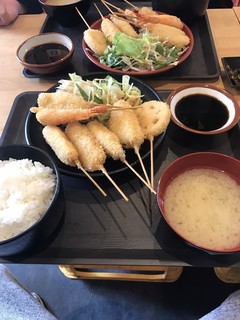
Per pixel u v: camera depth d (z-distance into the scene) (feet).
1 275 1.12
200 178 0.99
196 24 1.75
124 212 1.01
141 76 1.41
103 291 1.65
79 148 1.05
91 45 1.49
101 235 0.96
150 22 1.59
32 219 0.91
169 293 1.61
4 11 1.80
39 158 1.03
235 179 0.99
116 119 1.13
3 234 0.90
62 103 1.18
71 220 1.00
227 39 1.66
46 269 1.74
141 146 1.14
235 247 0.85
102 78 1.37
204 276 1.65
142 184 1.08
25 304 1.05
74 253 0.93
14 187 0.95
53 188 0.98
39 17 1.90
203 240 0.87
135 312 1.58
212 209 0.93
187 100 1.26
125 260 0.90
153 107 1.16
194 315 1.54
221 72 1.48
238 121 1.24
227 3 2.42
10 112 1.33
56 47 1.58
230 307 1.02
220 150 1.18
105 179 1.08
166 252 0.91
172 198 0.95
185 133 1.17
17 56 1.49
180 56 1.50
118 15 1.70
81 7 1.70
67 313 1.61
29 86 1.48
